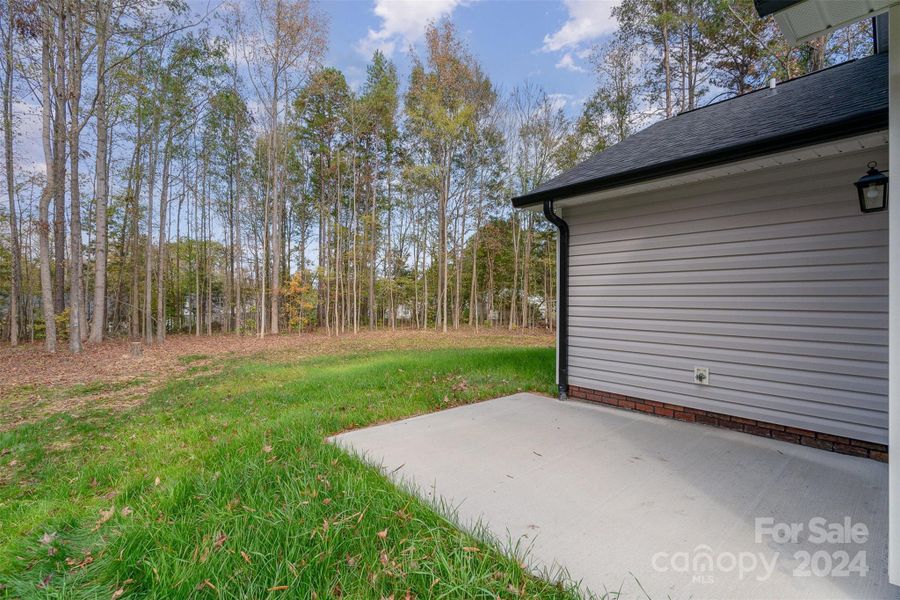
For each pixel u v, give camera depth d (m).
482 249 20.45
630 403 4.14
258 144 17.52
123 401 5.51
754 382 3.34
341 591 1.53
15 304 13.88
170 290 20.36
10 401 5.55
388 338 15.08
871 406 2.80
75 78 11.05
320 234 19.48
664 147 4.16
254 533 1.88
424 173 16.88
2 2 9.79
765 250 3.26
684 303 3.73
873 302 2.79
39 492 2.63
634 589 1.54
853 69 4.27
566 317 4.70
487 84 16.64
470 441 3.22
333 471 2.61
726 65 11.79
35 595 1.55
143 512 2.16
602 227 4.36
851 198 2.87
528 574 1.63
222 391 5.79
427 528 1.94
